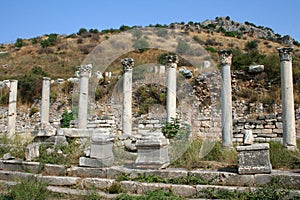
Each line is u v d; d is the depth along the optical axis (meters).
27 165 9.21
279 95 21.77
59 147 10.56
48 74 38.09
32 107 29.86
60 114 27.95
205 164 8.70
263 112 21.34
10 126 19.52
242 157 7.28
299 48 46.59
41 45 54.31
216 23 78.56
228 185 7.19
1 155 11.04
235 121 18.41
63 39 58.44
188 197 6.96
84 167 8.60
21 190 6.96
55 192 7.52
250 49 46.28
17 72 40.94
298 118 19.58
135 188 7.42
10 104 19.77
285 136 12.98
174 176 7.74
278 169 8.27
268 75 23.36
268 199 6.41
